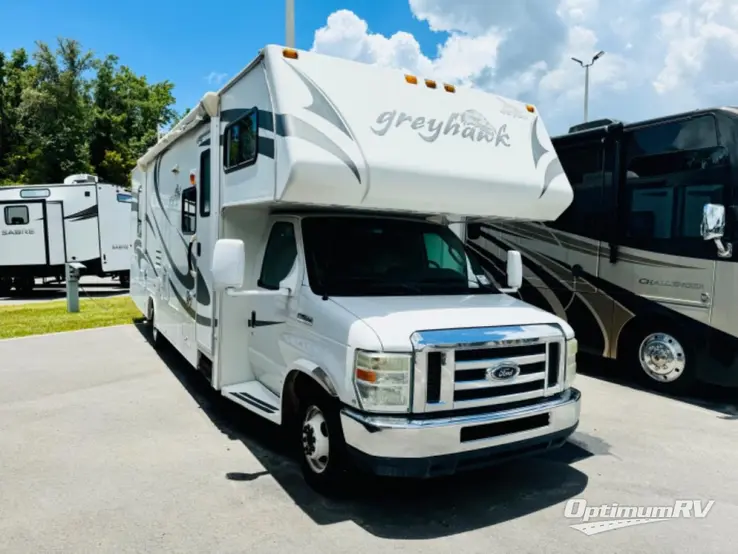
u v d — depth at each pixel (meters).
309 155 3.82
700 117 6.34
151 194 8.61
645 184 6.89
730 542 3.48
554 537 3.50
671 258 6.60
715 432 5.50
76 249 17.50
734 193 6.02
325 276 4.30
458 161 4.43
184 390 6.78
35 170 37.47
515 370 3.77
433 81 4.61
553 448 4.03
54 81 39.03
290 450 4.90
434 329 3.60
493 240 8.81
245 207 5.03
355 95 4.18
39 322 11.82
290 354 4.34
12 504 3.87
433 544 3.39
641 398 6.64
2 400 6.34
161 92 48.81
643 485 4.30
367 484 4.14
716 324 6.21
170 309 7.42
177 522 3.63
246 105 4.52
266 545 3.36
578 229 7.64
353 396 3.54
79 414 5.86
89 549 3.31
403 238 4.88
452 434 3.46
